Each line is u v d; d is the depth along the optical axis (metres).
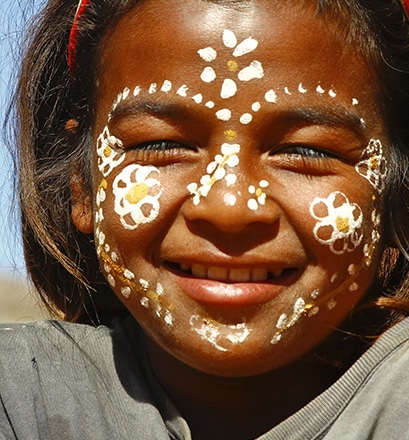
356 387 2.50
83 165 2.90
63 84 3.12
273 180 2.49
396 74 2.71
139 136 2.57
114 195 2.61
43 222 3.09
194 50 2.51
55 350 2.81
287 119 2.49
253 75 2.49
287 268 2.51
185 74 2.51
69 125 3.03
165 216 2.53
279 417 2.67
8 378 2.74
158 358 2.75
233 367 2.51
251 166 2.48
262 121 2.48
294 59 2.50
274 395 2.67
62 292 3.18
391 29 2.69
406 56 2.74
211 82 2.50
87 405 2.69
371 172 2.60
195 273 2.54
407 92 2.77
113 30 2.70
